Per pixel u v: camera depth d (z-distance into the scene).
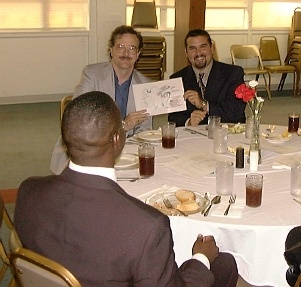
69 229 1.42
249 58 7.93
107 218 1.40
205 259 1.73
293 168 2.14
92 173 1.45
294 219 1.94
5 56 7.04
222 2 8.02
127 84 3.20
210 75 3.59
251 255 1.92
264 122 6.43
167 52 7.86
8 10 6.97
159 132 3.04
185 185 2.25
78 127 1.42
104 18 7.32
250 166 2.43
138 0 7.65
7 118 6.41
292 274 1.89
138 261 1.37
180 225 1.94
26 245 1.51
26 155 5.00
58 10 7.21
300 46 7.82
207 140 2.93
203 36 3.53
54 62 7.29
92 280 1.40
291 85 8.56
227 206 2.03
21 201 1.54
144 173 2.33
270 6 8.26
